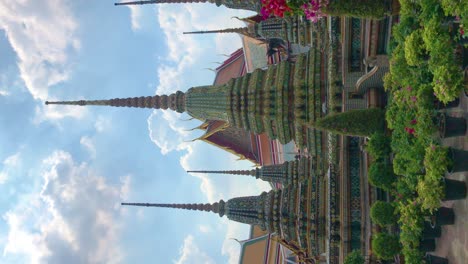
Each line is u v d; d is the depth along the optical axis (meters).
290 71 26.56
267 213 26.08
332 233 22.62
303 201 25.23
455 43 11.60
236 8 27.88
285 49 31.97
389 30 19.47
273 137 27.11
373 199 21.41
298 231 24.94
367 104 21.89
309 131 25.66
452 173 14.29
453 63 11.33
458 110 13.80
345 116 19.19
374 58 20.20
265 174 32.06
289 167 31.16
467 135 13.34
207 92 28.09
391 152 17.66
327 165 25.66
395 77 14.10
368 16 15.12
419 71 13.19
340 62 23.67
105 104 29.03
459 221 14.09
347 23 22.02
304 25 27.56
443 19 11.54
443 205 15.35
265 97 26.38
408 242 14.81
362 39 22.02
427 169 13.09
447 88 11.32
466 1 10.03
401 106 14.04
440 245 15.53
